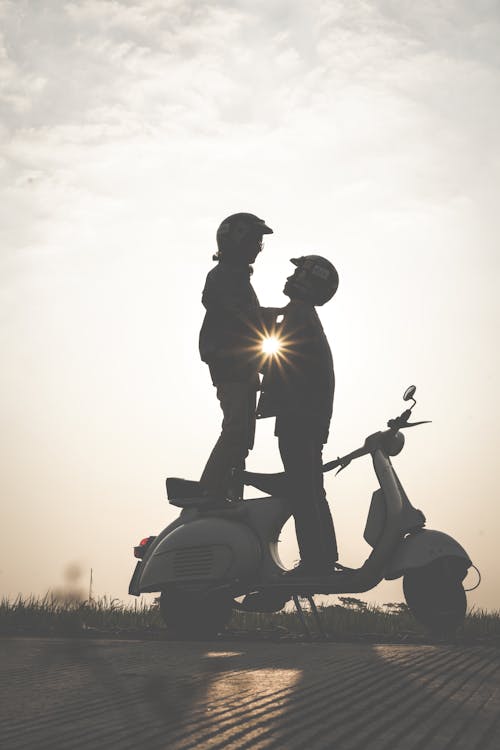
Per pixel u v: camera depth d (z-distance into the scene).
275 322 5.58
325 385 5.36
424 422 5.17
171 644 3.80
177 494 5.55
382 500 5.04
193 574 5.30
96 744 1.43
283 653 3.18
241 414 5.53
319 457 5.30
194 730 1.55
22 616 5.64
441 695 2.05
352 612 6.18
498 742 1.54
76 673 2.45
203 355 5.68
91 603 6.04
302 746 1.45
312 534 5.13
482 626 5.50
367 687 2.14
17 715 1.73
